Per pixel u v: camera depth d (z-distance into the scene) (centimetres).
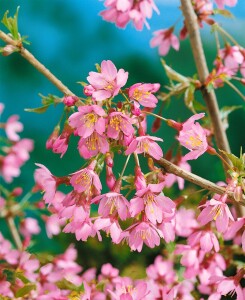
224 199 73
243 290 80
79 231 72
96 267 113
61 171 293
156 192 71
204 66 89
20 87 342
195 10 91
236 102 273
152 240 72
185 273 91
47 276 88
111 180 72
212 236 79
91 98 71
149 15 79
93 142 70
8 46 74
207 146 75
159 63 323
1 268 87
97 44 358
